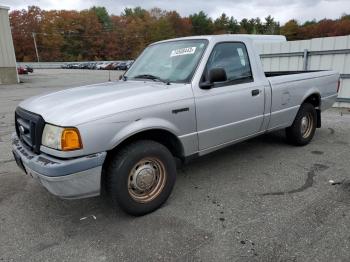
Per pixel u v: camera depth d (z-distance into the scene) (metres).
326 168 4.45
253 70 4.26
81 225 3.17
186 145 3.53
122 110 2.97
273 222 3.09
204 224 3.10
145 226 3.11
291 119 5.03
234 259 2.57
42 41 84.19
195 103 3.50
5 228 3.14
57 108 2.99
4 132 7.17
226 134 3.95
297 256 2.58
